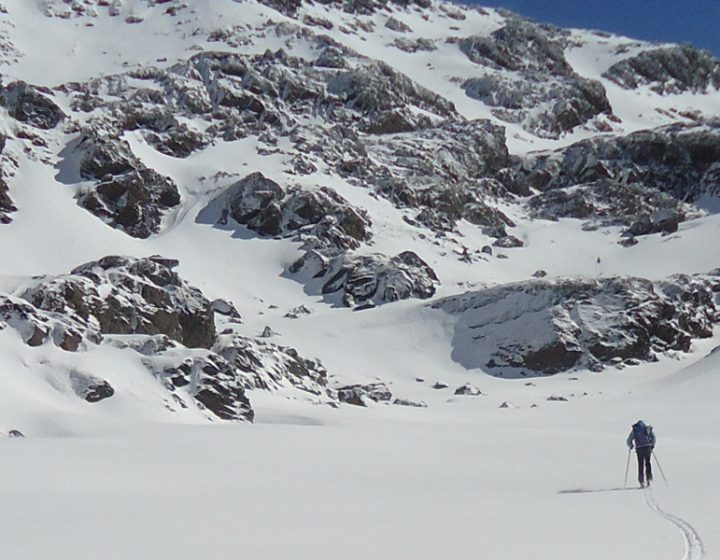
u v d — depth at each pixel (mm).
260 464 33812
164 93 191500
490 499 22859
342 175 174250
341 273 137000
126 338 60031
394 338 118562
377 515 19328
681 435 51406
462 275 145250
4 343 54000
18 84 165625
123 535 16828
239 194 154500
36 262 122875
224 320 120750
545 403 86188
